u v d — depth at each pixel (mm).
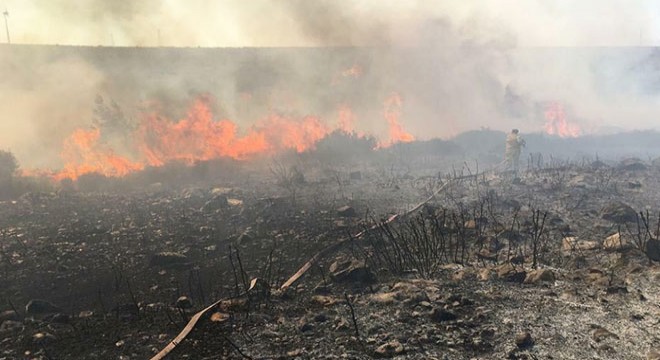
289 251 8719
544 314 5914
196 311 6336
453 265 7738
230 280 7438
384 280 7203
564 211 10781
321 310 6199
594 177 14031
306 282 7285
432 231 8516
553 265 7602
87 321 6160
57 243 9453
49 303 6574
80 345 5539
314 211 11422
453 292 6637
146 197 13461
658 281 6609
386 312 6059
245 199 12789
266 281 7090
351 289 6914
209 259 8445
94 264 8305
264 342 5422
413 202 12102
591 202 11477
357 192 13406
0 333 5867
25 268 8164
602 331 5363
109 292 7156
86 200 13172
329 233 9617
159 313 6328
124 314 6344
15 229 10453
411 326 5680
